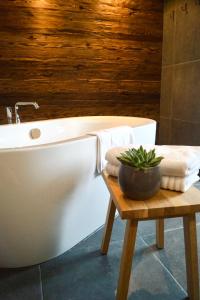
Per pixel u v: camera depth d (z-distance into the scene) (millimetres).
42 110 2514
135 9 2590
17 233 1175
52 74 2463
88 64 2547
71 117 2477
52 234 1258
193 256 949
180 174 920
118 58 2633
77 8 2396
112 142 1463
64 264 1267
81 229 1424
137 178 854
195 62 2260
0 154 1025
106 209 1584
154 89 2844
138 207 827
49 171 1142
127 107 2785
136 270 1212
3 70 2322
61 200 1229
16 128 1963
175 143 2658
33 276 1191
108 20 2516
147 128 1820
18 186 1091
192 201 868
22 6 2254
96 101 2658
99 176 1434
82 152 1265
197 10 2174
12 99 2400
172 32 2562
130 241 892
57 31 2387
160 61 2801
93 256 1322
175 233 1515
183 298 1055
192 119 2367
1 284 1145
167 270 1213
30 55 2363
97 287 1121
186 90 2420
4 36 2262
